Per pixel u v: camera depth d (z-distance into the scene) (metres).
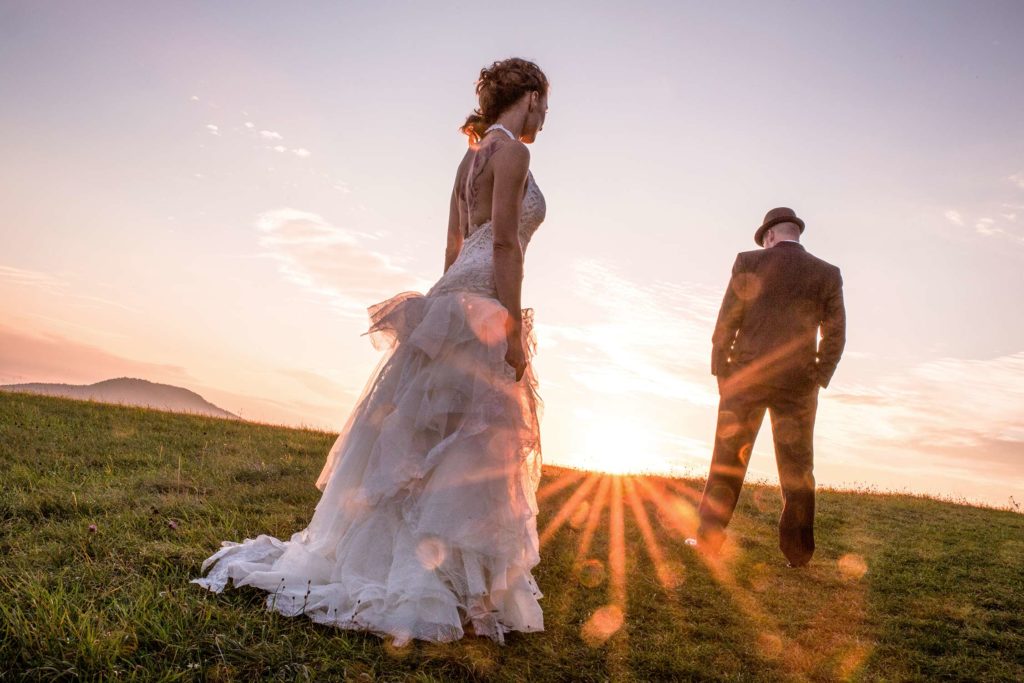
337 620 2.62
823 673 3.04
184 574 3.04
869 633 3.62
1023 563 5.70
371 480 2.85
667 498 7.64
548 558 4.43
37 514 3.89
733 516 7.00
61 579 2.75
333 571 2.88
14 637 2.21
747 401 5.27
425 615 2.64
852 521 7.41
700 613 3.68
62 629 2.25
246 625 2.48
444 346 2.96
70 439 6.45
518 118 3.38
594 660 2.83
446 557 2.76
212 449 6.91
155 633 2.35
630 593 3.87
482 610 2.81
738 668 2.97
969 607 4.23
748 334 5.36
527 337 3.32
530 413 3.21
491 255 3.21
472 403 2.91
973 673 3.17
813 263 5.34
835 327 5.23
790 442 5.15
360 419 3.10
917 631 3.72
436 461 2.82
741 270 5.50
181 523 3.94
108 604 2.59
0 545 3.29
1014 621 4.05
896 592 4.55
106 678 2.06
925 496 10.36
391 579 2.69
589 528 5.59
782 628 3.59
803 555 5.02
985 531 7.35
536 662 2.69
